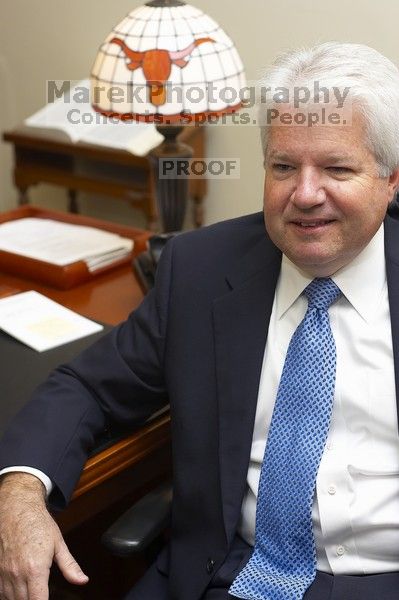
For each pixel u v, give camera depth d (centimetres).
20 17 610
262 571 237
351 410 235
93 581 353
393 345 234
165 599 254
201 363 251
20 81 630
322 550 237
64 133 540
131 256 388
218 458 246
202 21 334
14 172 569
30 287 369
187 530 253
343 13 471
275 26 498
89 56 588
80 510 271
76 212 628
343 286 237
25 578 221
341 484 233
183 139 511
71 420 257
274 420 239
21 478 243
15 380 290
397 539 233
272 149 222
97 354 269
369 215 222
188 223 572
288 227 226
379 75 217
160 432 276
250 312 248
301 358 238
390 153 220
